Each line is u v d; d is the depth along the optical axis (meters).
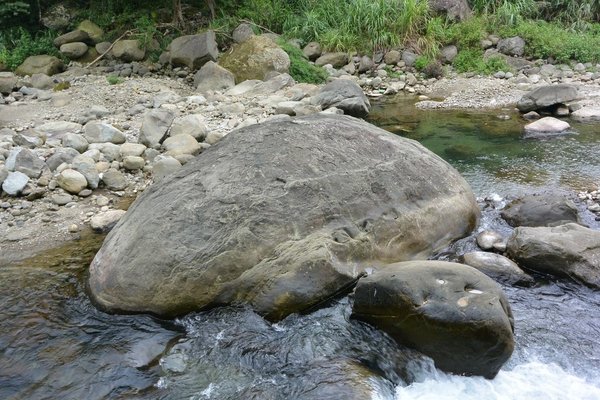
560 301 4.50
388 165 5.27
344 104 10.12
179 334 4.16
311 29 14.30
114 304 4.39
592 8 15.47
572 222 5.57
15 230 5.90
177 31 13.87
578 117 9.64
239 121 9.17
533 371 3.79
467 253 5.00
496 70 13.13
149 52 13.28
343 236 4.62
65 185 6.62
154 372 3.84
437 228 5.21
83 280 4.92
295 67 12.69
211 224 4.49
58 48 13.45
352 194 4.88
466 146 8.41
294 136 5.22
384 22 14.01
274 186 4.70
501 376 3.75
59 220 6.11
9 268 5.18
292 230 4.52
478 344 3.62
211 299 4.32
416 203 5.19
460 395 3.61
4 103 10.56
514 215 5.77
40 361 3.95
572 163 7.54
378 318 4.01
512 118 9.89
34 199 6.50
